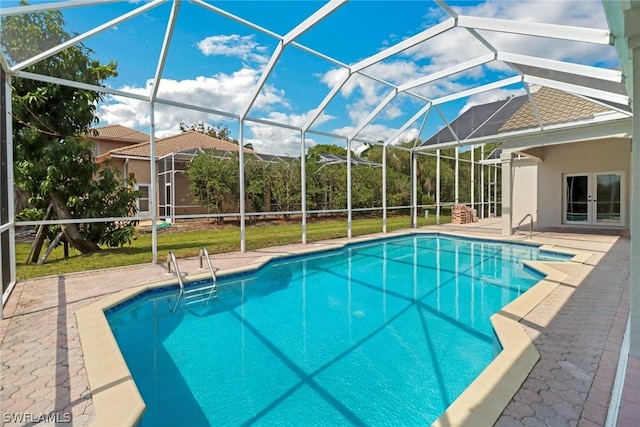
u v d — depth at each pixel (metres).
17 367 2.69
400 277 6.90
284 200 17.42
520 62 6.43
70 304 4.22
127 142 21.00
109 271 6.10
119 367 2.68
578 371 2.50
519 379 2.39
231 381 3.07
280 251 8.33
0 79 4.58
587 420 1.95
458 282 6.48
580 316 3.67
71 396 2.31
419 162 20.69
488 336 3.99
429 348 3.69
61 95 7.37
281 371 3.23
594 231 11.26
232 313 4.83
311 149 26.45
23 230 11.46
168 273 5.92
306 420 2.53
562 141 9.64
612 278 5.27
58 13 5.35
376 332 4.15
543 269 6.05
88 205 7.91
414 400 2.76
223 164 15.99
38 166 7.07
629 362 2.57
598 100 7.23
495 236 10.68
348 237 10.72
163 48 5.77
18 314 3.88
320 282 6.53
